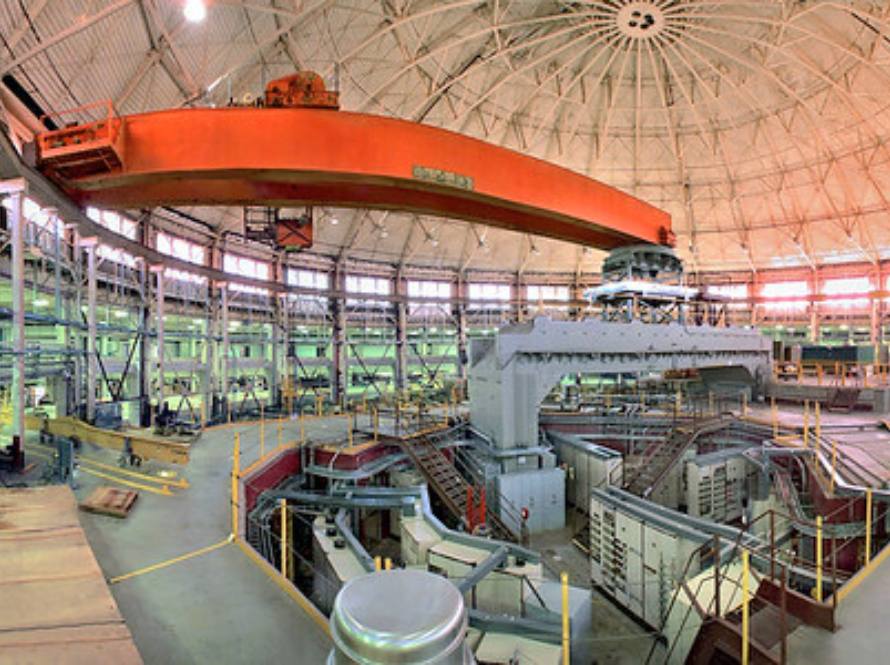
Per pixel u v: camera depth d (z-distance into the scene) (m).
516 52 28.08
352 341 37.47
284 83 13.23
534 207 16.42
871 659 5.36
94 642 3.56
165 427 19.52
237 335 31.42
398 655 2.10
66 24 14.34
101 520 10.01
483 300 41.97
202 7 12.75
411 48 23.95
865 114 28.80
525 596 10.07
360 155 13.13
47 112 15.62
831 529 12.31
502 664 7.47
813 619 6.02
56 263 14.98
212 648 5.92
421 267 40.69
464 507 16.34
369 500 13.77
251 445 18.06
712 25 26.62
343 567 11.34
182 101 19.23
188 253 27.75
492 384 20.06
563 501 19.20
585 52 28.09
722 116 33.12
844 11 23.80
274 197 15.20
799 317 40.75
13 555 4.93
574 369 21.19
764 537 12.22
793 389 27.22
